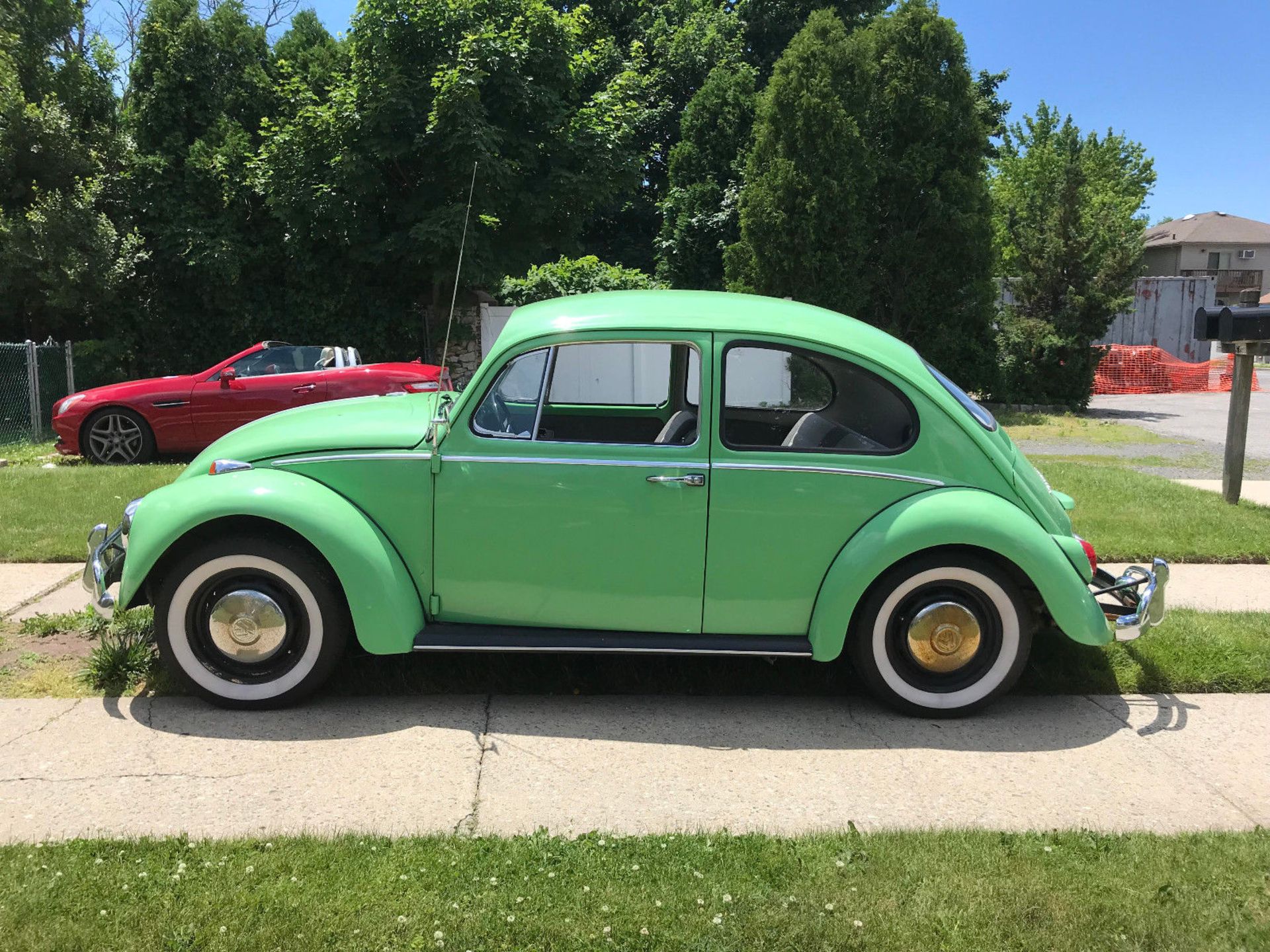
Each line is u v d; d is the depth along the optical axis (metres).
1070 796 3.25
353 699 3.99
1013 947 2.38
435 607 3.90
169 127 15.48
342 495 3.83
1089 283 17.77
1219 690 4.22
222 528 3.80
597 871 2.68
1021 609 3.80
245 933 2.37
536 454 3.77
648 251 30.36
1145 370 23.27
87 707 3.84
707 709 3.98
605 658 4.40
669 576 3.81
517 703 4.00
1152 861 2.77
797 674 4.32
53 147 13.83
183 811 3.04
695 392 4.04
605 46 18.17
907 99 15.95
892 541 3.68
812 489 3.74
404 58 14.79
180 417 10.21
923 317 16.94
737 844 2.84
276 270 16.11
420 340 16.77
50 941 2.31
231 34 16.23
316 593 3.76
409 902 2.51
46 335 15.50
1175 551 6.30
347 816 3.03
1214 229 56.97
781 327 3.84
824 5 29.55
